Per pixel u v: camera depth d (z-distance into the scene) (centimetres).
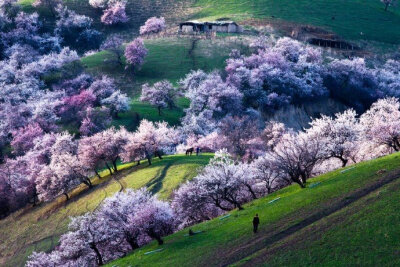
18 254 8575
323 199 5509
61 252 6994
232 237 5369
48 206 10375
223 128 13050
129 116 15138
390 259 4072
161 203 6481
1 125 14975
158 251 5747
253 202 6619
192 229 6281
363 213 4819
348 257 4256
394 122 7600
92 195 9825
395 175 5512
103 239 6669
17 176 11588
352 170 6200
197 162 9631
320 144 6962
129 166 10938
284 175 7088
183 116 15650
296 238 4822
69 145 12256
